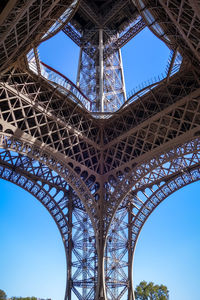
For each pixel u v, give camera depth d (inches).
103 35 2869.1
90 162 2220.7
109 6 2878.9
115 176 2010.3
